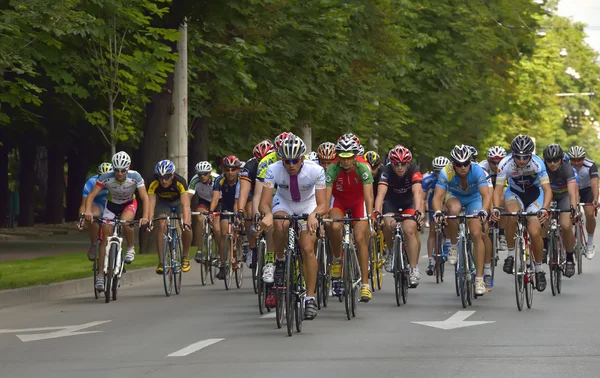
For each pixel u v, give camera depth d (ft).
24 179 364.79
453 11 387.34
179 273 152.76
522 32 436.35
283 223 103.09
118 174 140.46
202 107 248.11
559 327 103.50
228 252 157.99
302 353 88.48
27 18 171.22
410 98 379.55
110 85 204.54
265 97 262.06
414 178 138.00
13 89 185.98
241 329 106.32
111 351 92.63
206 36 244.42
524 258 120.67
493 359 83.56
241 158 269.03
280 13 257.96
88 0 185.16
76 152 401.70
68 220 406.82
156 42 203.62
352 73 300.20
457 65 381.81
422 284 157.07
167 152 235.40
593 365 80.18
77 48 199.11
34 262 203.10
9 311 131.13
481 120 417.49
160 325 111.75
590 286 150.20
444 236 158.71
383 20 304.91
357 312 120.16
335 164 118.73
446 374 76.95
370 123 339.77
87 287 160.86
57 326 113.80
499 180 133.49
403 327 105.60
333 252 117.08
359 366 81.25
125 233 146.10
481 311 119.65
